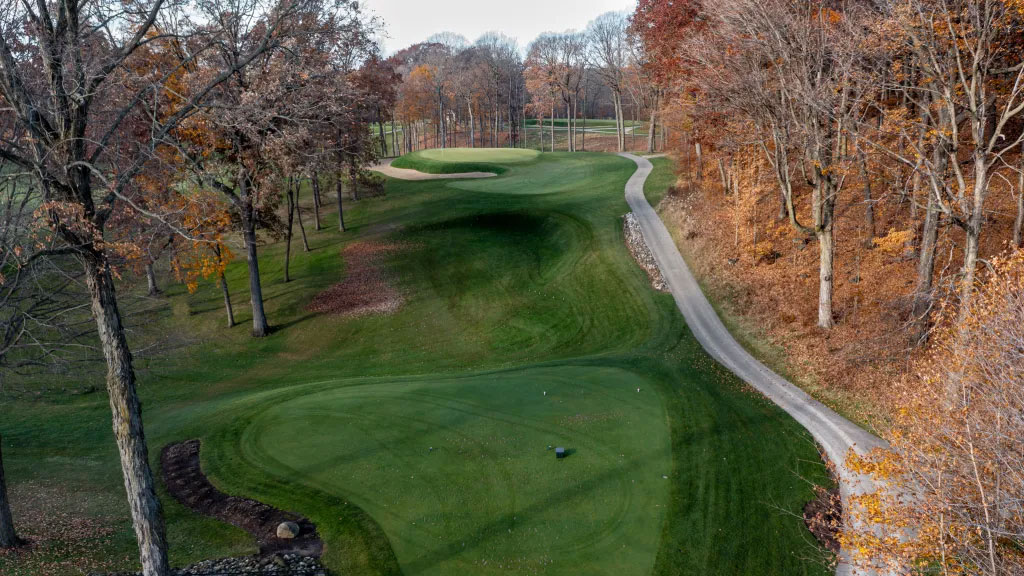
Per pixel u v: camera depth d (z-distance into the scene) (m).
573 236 44.03
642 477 16.33
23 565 13.01
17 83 10.48
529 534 14.14
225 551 14.05
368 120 50.12
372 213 55.09
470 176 67.06
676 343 28.77
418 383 24.48
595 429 19.11
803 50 23.66
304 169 26.91
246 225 34.41
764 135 27.66
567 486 15.93
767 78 26.19
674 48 40.72
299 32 14.62
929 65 19.52
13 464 19.58
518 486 16.02
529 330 33.97
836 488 16.11
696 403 21.38
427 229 48.81
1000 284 11.72
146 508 11.67
